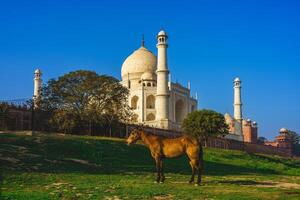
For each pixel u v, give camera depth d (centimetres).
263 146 12375
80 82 7450
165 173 3584
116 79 7900
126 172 3481
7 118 6606
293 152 16162
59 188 2288
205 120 8462
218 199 1914
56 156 4100
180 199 1930
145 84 12662
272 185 2747
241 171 4900
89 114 7281
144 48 13975
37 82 12488
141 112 12181
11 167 3131
